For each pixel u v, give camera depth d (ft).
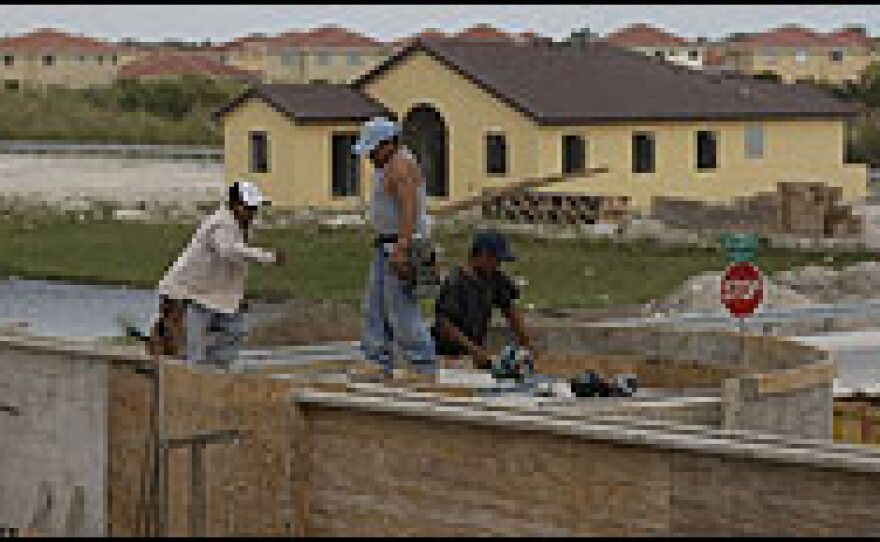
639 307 119.96
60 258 151.53
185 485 42.27
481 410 40.34
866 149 281.95
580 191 198.29
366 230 175.83
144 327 107.65
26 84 524.93
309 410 43.01
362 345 55.93
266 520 42.83
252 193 57.31
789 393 52.44
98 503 44.78
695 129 208.95
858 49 512.63
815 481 36.04
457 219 186.70
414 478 41.06
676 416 49.93
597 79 209.26
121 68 525.75
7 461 47.37
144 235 171.73
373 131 54.60
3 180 246.06
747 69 505.25
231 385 42.83
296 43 539.70
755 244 63.05
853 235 176.86
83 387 45.21
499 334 63.67
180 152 312.50
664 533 37.60
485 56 206.90
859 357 98.89
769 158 216.74
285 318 66.13
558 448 38.86
